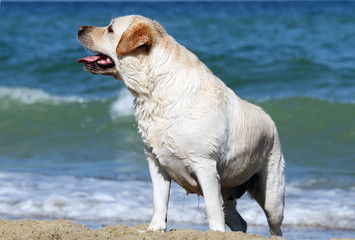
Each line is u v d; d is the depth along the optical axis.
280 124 14.31
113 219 7.85
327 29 34.44
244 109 5.96
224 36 30.25
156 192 5.81
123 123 14.91
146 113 5.54
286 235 7.28
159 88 5.44
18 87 18.23
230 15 58.72
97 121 15.28
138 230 5.82
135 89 5.58
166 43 5.53
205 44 26.08
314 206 8.55
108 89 18.81
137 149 13.05
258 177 6.48
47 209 8.21
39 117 15.39
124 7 111.38
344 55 23.02
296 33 32.06
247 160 5.96
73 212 8.12
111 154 12.62
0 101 16.41
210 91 5.48
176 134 5.36
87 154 12.62
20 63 21.92
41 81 19.91
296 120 14.43
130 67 5.52
